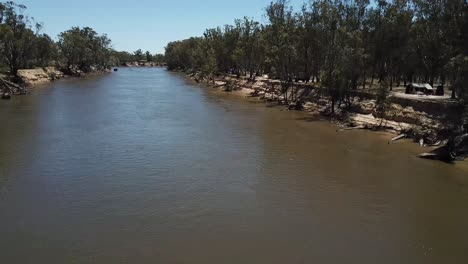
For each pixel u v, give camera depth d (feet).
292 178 102.58
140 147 131.34
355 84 207.51
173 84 409.49
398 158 122.62
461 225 77.00
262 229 73.97
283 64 257.75
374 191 94.22
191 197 88.53
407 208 84.48
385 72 232.32
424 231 74.43
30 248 65.77
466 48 156.66
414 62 215.92
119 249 65.82
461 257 65.36
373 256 65.31
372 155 126.00
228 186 95.96
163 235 70.90
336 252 66.28
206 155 123.13
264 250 66.39
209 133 156.25
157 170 107.04
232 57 370.53
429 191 94.53
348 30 210.38
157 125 171.63
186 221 76.69
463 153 121.49
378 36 207.92
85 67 592.19
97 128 161.89
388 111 169.17
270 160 118.62
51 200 85.51
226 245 67.77
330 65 207.10
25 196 87.40
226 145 136.56
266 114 208.54
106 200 85.92
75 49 508.12
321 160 119.55
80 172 104.01
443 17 167.73
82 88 341.41
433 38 188.03
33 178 98.78
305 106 226.79
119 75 585.22
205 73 430.20
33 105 222.69
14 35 307.58
